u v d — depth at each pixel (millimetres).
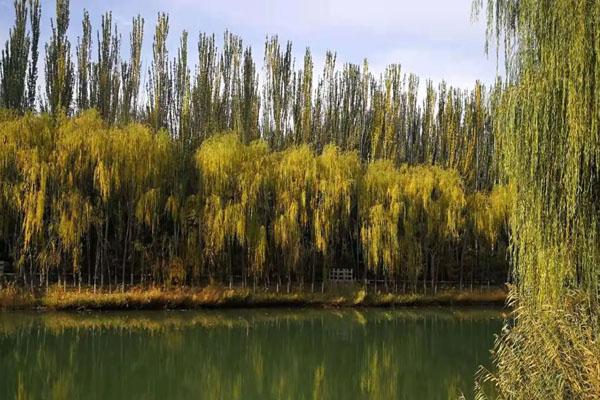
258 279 38281
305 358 23859
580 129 9625
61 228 31094
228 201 35031
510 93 10766
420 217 40062
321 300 37344
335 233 38719
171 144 35125
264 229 35719
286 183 36781
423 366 22453
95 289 33125
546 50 10109
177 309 34031
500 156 11133
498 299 40281
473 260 43000
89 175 32625
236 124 46094
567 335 9766
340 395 18703
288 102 48844
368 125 51062
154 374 20781
